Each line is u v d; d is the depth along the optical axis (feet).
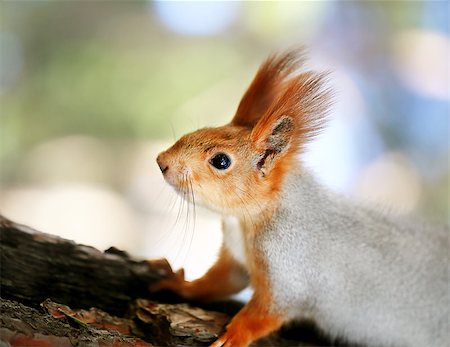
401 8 5.44
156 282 3.09
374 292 3.08
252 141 3.01
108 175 5.44
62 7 6.04
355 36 5.48
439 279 3.11
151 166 5.35
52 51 5.85
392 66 5.35
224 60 5.77
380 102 5.22
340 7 5.55
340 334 3.11
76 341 2.85
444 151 5.02
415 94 5.22
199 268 3.52
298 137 3.01
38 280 3.02
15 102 5.64
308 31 5.59
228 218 3.07
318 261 3.05
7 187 5.34
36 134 5.58
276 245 3.03
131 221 5.03
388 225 3.11
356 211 3.10
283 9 5.60
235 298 3.14
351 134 5.09
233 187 3.01
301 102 3.00
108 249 3.11
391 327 3.10
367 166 4.98
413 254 3.11
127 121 5.60
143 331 2.98
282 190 3.03
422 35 5.43
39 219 4.99
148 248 4.72
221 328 3.00
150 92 5.65
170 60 5.85
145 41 5.99
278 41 5.67
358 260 3.07
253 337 3.00
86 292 3.04
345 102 5.12
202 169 3.01
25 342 2.82
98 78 5.71
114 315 3.03
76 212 5.07
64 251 3.07
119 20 6.11
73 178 5.42
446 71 5.25
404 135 5.11
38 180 5.40
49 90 5.68
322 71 3.01
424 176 4.97
